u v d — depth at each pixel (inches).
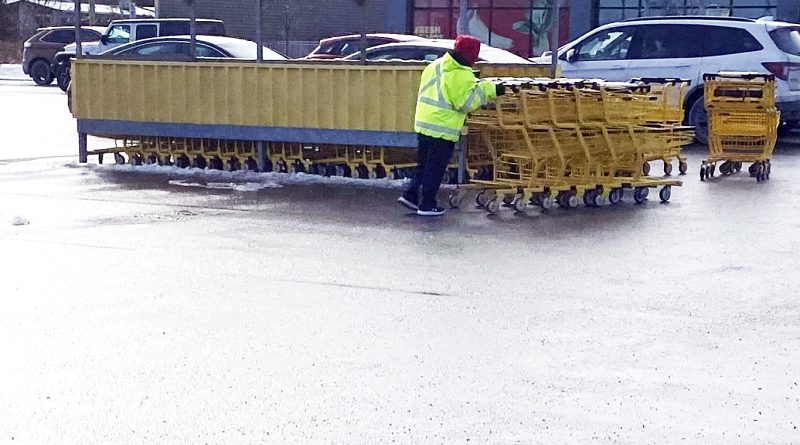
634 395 246.2
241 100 606.2
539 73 641.0
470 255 395.5
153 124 630.5
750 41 773.9
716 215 487.8
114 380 253.6
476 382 254.4
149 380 253.8
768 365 268.7
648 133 523.5
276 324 301.4
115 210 484.4
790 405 240.8
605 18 1285.7
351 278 357.1
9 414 231.8
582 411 235.9
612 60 808.3
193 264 375.6
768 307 324.5
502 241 422.9
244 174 609.0
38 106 1110.4
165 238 420.5
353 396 244.5
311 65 584.4
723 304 327.9
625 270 372.8
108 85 639.8
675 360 271.9
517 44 1347.2
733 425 228.7
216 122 613.9
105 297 329.1
